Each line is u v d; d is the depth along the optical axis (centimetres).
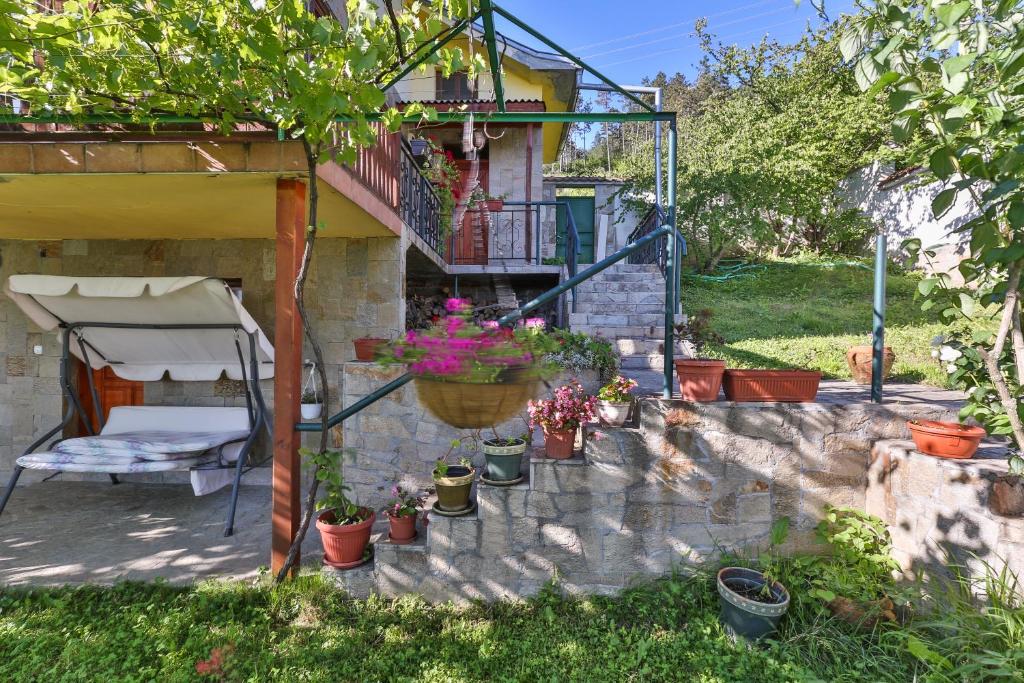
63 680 225
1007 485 230
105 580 305
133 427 469
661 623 276
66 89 233
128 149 277
